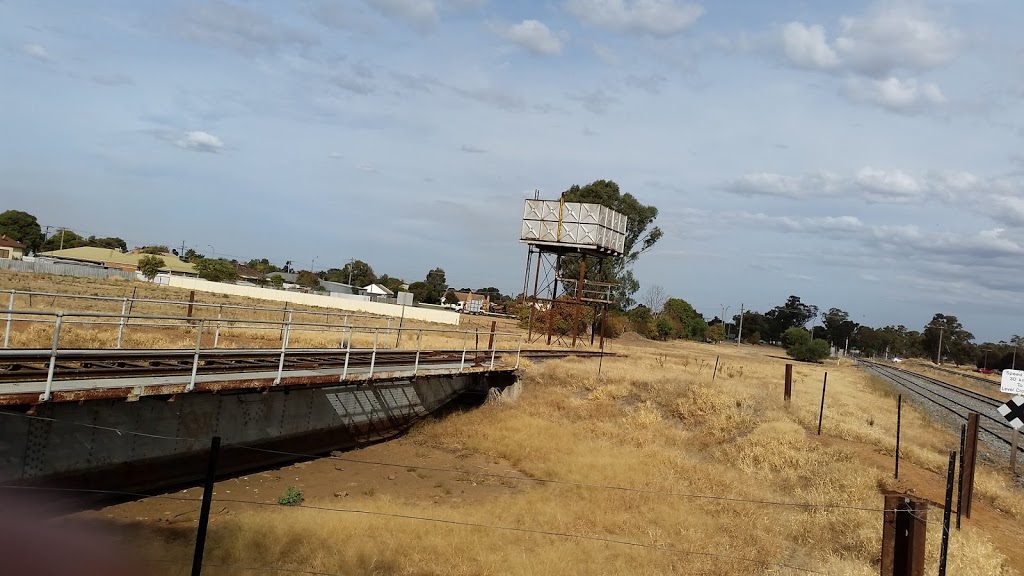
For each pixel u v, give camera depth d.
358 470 19.08
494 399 28.50
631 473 18.38
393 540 12.22
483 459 21.33
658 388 29.17
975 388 64.19
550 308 53.53
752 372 46.31
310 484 17.19
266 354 19.98
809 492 17.14
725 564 12.26
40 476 12.87
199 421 16.70
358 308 76.81
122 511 13.27
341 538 12.00
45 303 37.03
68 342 21.81
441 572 11.12
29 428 12.65
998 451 25.69
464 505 15.92
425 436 23.80
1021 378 18.41
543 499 16.27
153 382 13.07
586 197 83.62
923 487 17.44
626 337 85.19
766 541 13.61
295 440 19.94
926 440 24.45
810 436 22.80
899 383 55.69
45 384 11.37
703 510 15.73
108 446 14.27
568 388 30.33
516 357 33.31
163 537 11.76
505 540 12.95
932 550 12.30
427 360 26.30
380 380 20.14
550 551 12.20
